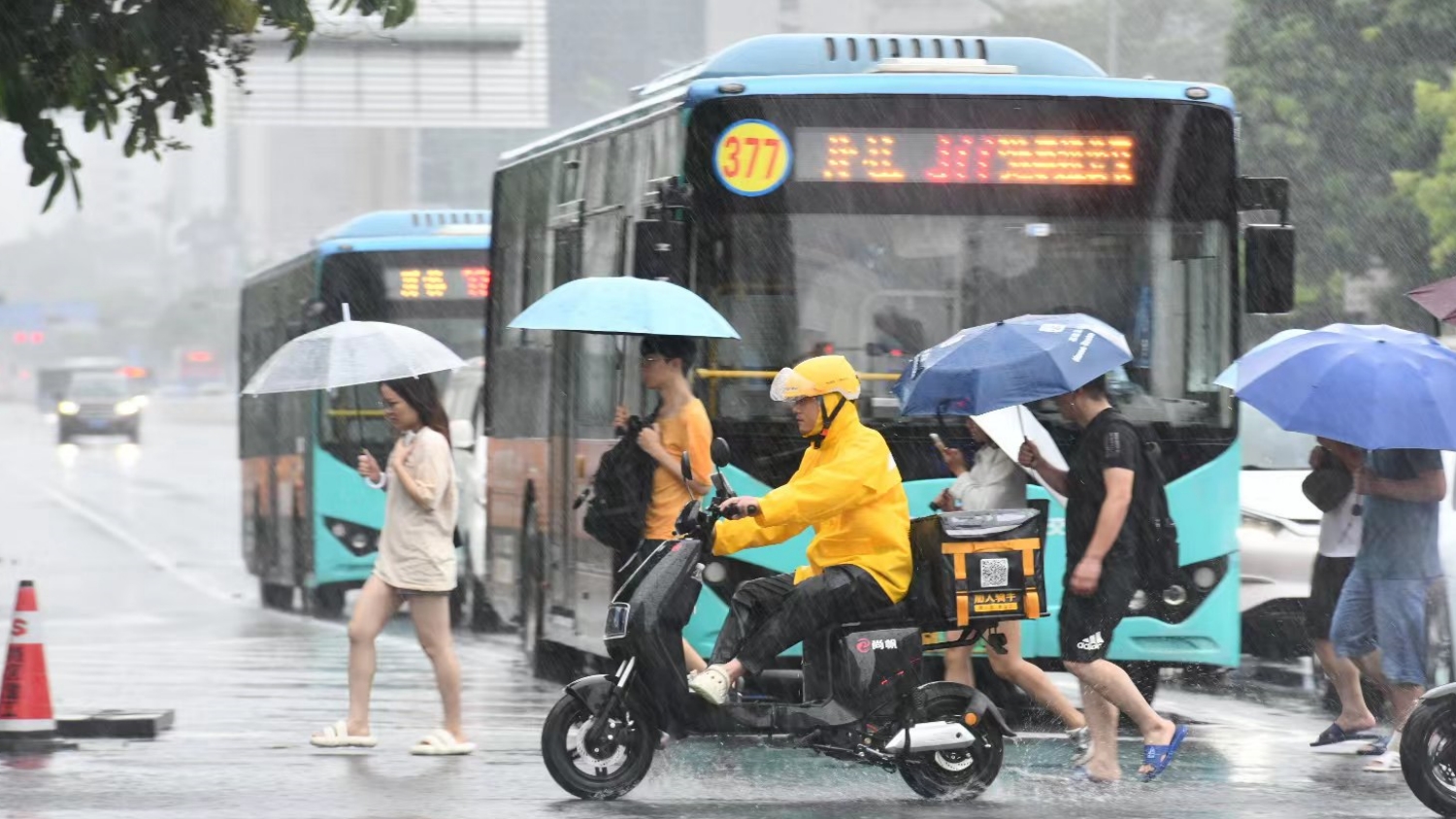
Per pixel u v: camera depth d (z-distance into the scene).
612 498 26.33
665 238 27.70
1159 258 29.17
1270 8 82.50
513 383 39.03
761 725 22.81
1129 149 29.22
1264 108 82.06
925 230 28.73
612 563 30.83
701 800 23.36
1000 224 28.88
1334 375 23.20
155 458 166.12
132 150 27.39
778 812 22.52
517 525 38.59
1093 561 23.44
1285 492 37.16
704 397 28.05
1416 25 79.56
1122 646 28.88
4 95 25.36
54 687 35.81
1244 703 34.09
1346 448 25.97
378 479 27.16
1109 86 29.28
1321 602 28.03
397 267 52.19
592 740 23.09
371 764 26.12
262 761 26.34
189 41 26.89
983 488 26.64
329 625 50.16
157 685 36.22
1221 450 29.06
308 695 34.66
